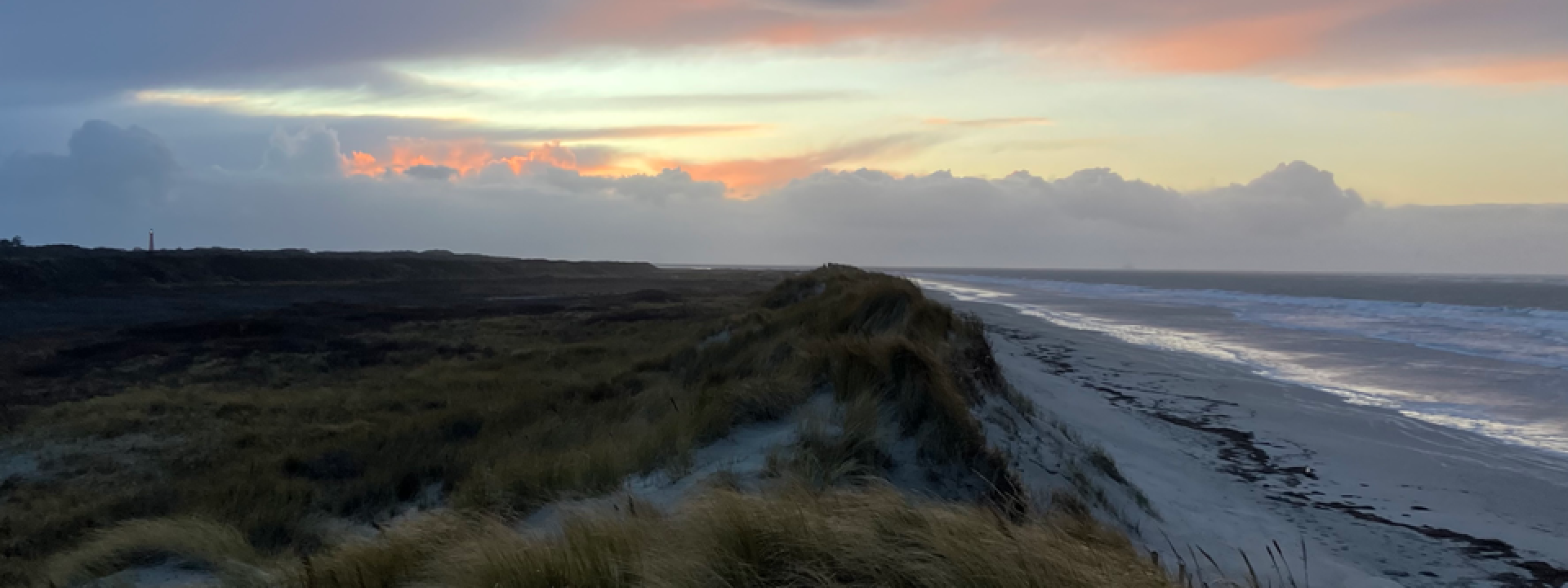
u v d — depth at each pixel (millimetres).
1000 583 3400
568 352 22719
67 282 50531
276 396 17000
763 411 8086
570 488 7035
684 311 36438
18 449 12734
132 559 6297
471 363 21359
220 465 11523
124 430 13914
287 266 67812
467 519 6090
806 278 28906
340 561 5250
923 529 3922
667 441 7641
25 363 22094
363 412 15117
